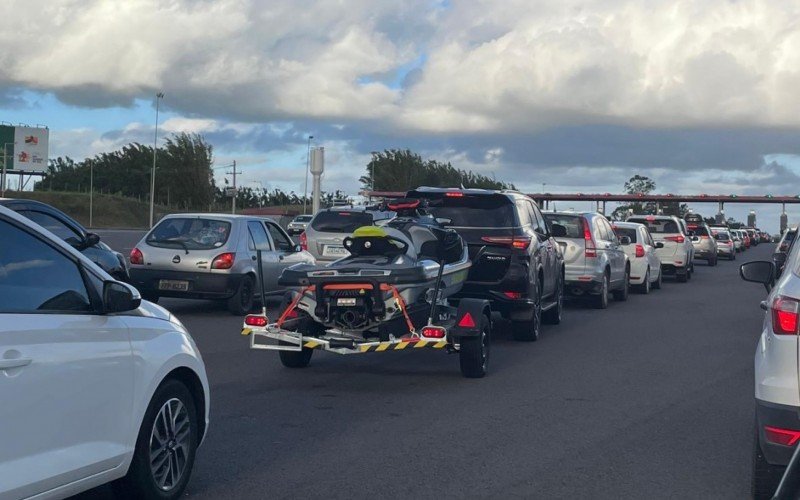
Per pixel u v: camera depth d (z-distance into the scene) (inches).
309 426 323.3
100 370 200.8
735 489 255.1
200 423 245.8
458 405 362.3
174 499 232.5
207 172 3157.0
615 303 834.8
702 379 427.5
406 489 251.3
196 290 609.0
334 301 382.3
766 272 319.6
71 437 192.7
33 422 181.8
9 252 190.9
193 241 617.0
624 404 367.9
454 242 436.8
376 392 386.6
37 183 3700.8
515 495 247.3
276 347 384.5
